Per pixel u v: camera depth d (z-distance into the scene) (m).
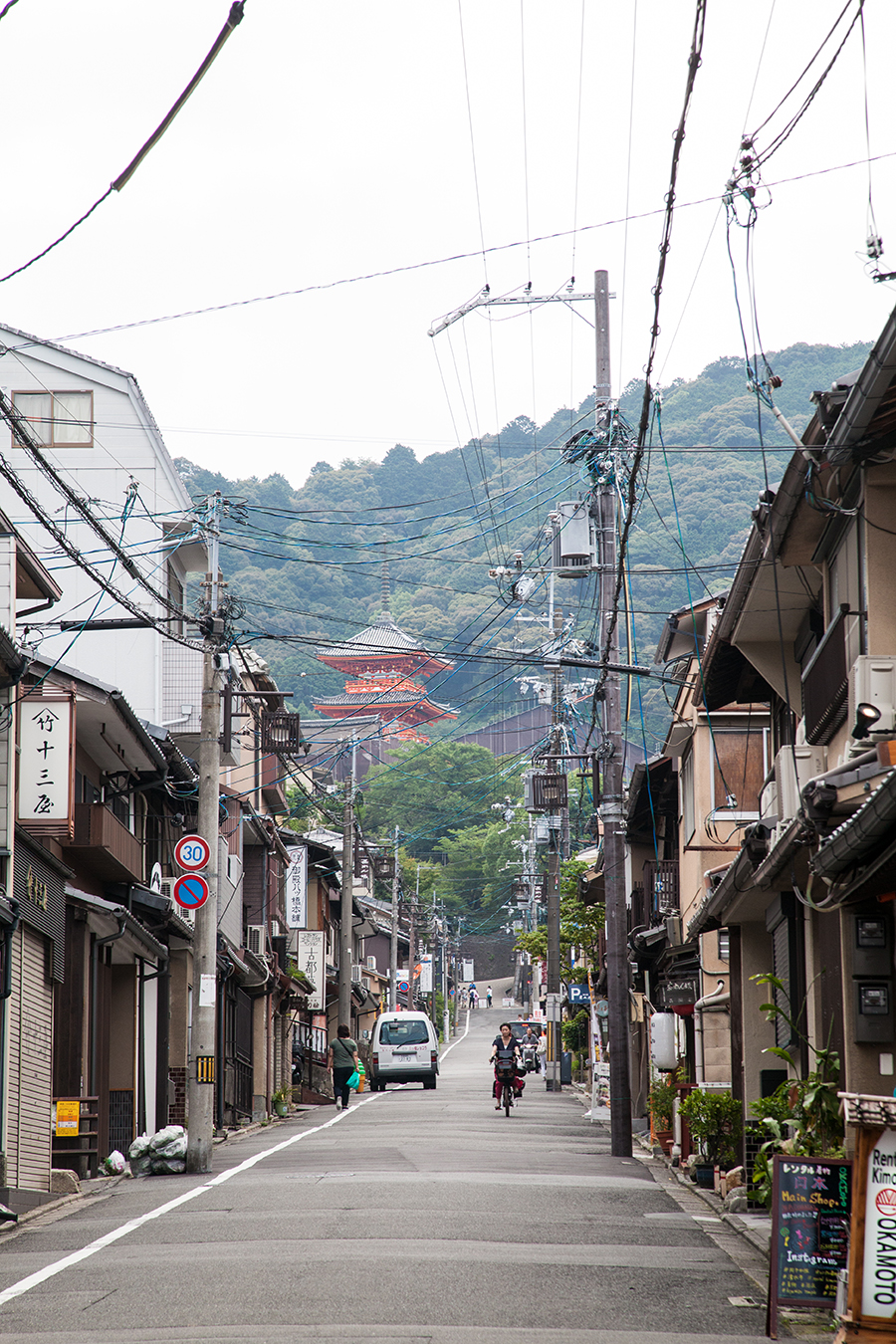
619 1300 10.47
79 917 21.97
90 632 35.38
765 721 24.61
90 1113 21.53
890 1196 8.54
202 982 22.25
